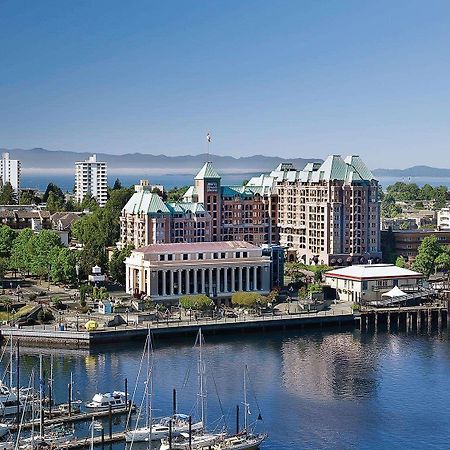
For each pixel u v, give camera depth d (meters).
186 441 192.75
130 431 196.38
